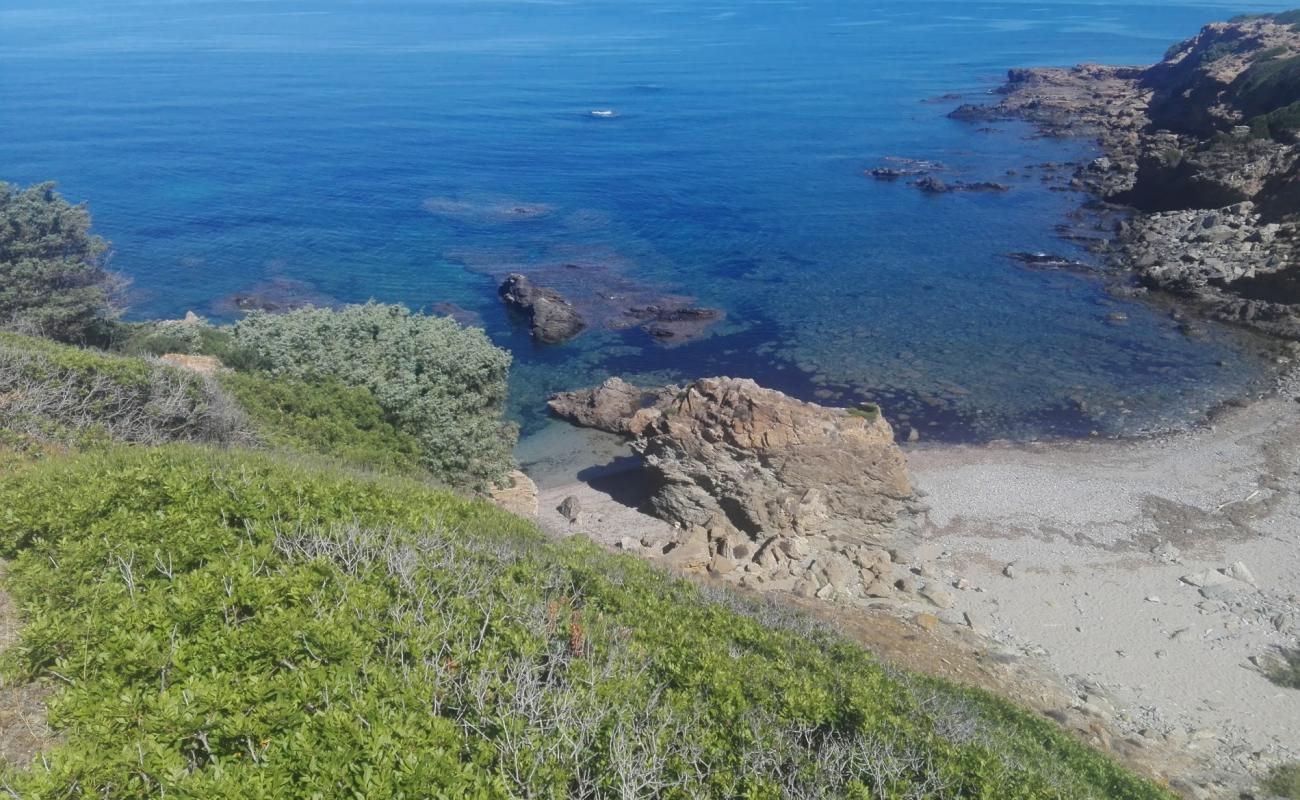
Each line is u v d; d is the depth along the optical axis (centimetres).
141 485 1327
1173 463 3897
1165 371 4809
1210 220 6425
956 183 8438
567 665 1059
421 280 6241
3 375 1873
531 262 6600
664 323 5559
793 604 2709
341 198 8144
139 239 6894
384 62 17525
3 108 12025
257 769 765
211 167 9106
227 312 5594
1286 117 7238
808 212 7744
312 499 1426
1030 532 3400
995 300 5825
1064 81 13162
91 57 17838
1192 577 3072
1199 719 2423
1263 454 3906
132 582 1034
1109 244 6650
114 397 1984
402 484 1861
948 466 3950
